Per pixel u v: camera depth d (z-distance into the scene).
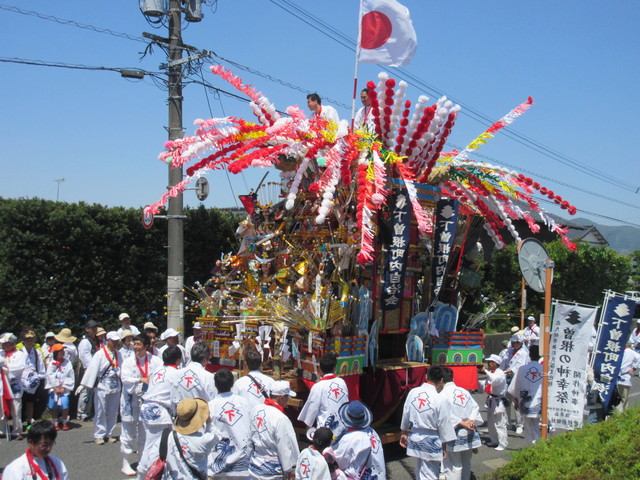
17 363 8.37
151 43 10.83
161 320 11.64
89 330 9.61
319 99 7.65
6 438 8.34
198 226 12.10
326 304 6.55
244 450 5.13
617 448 4.66
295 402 6.57
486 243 8.70
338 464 4.93
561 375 7.07
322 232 7.52
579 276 18.73
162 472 4.61
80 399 9.47
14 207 9.62
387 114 7.17
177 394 5.81
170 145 6.69
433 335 7.88
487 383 8.60
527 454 5.18
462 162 8.02
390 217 6.97
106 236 10.62
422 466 5.83
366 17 7.57
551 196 8.00
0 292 9.48
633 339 14.52
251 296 7.45
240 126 6.98
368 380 7.30
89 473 6.98
